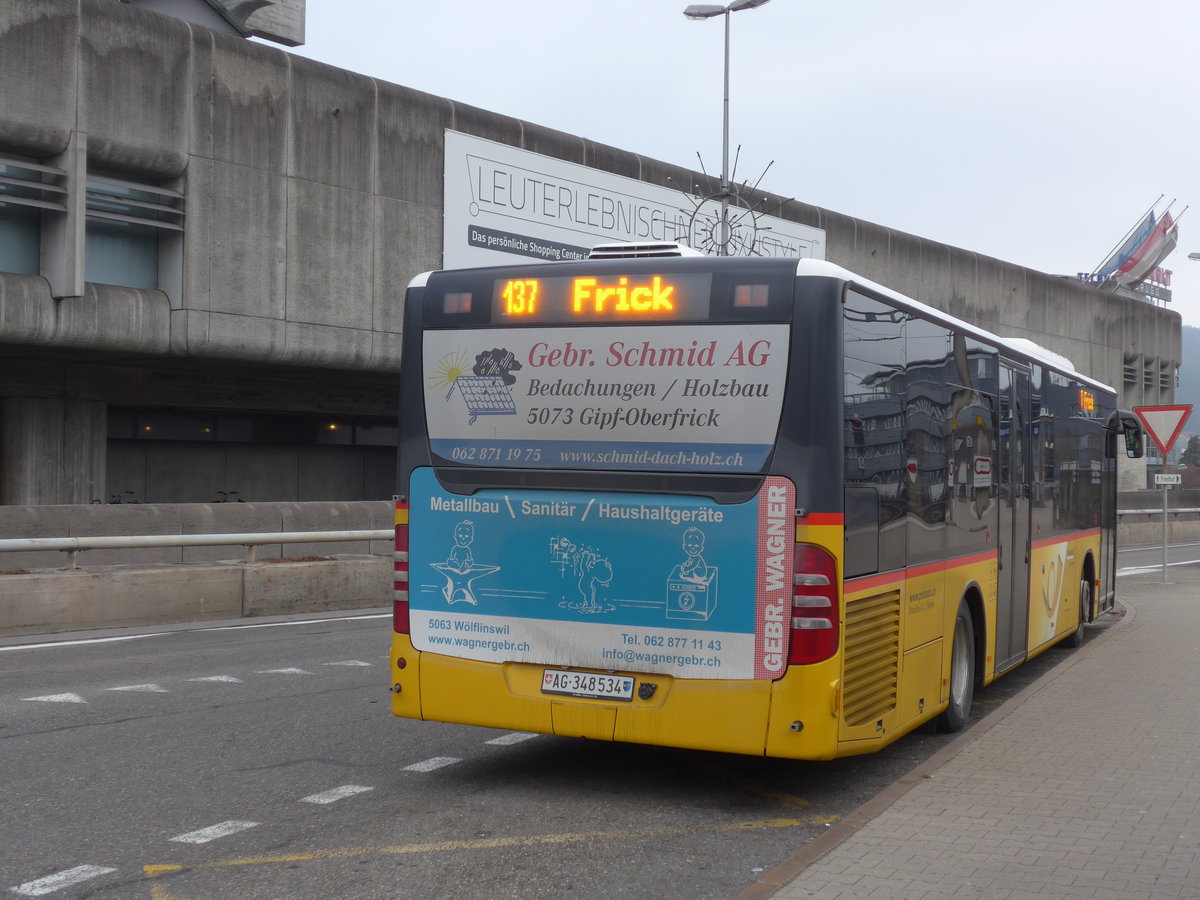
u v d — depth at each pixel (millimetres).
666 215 42219
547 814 6934
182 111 28984
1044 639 12172
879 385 7410
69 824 6566
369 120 33125
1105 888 5395
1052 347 63250
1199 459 150875
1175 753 8172
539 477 7359
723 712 6844
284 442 39344
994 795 7062
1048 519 12273
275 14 41469
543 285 7438
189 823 6609
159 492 36312
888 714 7535
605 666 7156
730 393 6941
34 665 11828
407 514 7719
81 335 27453
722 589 6891
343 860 5984
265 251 30844
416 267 34344
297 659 12461
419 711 7621
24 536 16781
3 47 25516
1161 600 19516
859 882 5461
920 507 8141
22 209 27125
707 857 6152
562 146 38719
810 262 6898
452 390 7641
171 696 10320
